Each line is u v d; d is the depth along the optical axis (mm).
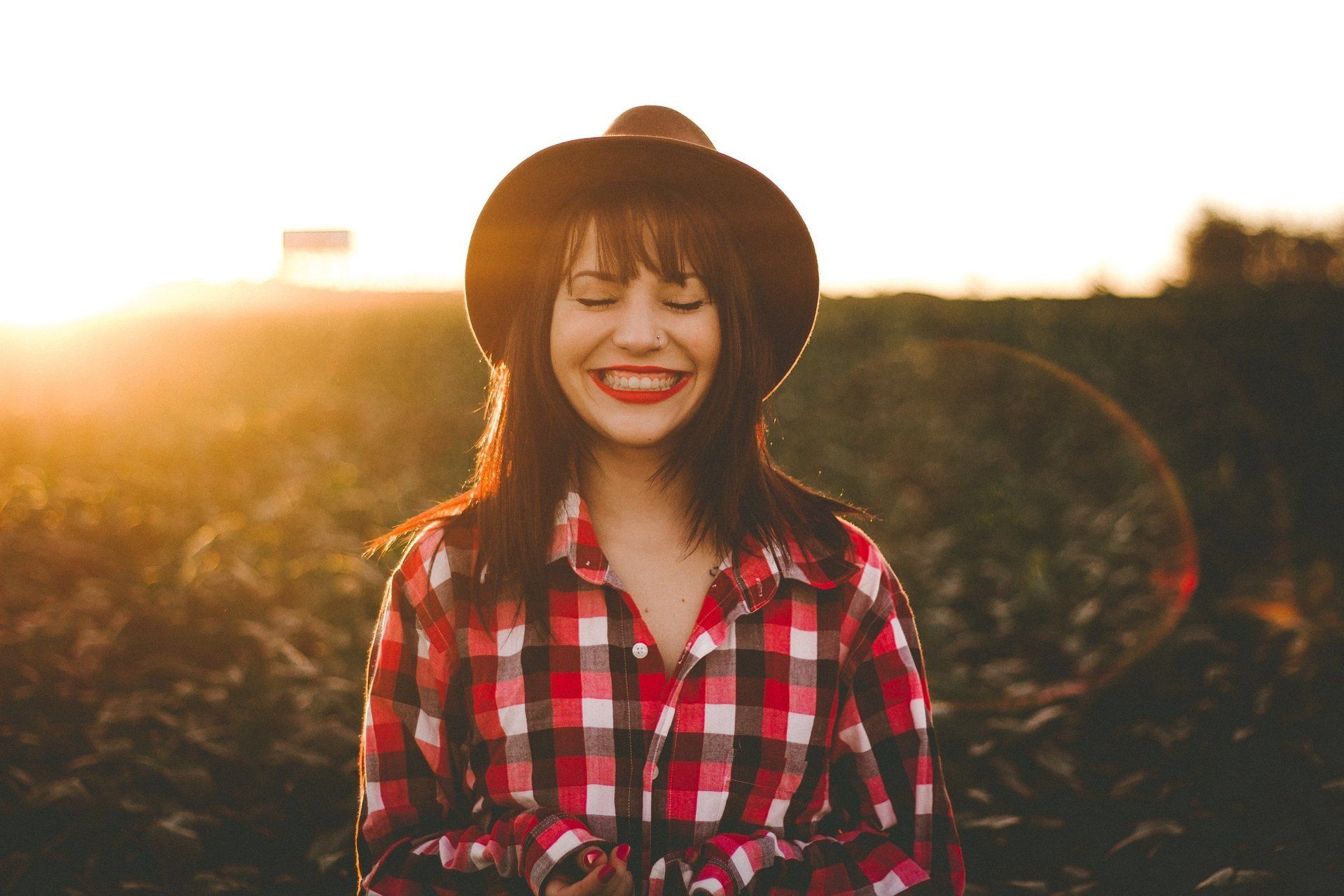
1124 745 3561
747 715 1425
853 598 1513
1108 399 10664
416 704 1478
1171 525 6414
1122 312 13125
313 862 2936
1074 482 8633
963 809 3191
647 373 1397
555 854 1319
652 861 1400
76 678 3799
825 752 1485
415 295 17656
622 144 1374
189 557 5031
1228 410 8766
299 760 3209
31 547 4918
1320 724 3273
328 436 9742
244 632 4129
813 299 1577
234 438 8461
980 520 7043
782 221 1492
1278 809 2900
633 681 1425
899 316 15656
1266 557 5949
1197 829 2877
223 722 3551
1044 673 4391
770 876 1393
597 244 1376
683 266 1384
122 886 2662
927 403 12164
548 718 1416
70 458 7359
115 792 3061
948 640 4828
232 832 3043
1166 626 4676
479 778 1480
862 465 8906
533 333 1436
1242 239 20906
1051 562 5574
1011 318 14320
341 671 4051
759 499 1501
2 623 4145
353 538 6000
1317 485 7328
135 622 4207
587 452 1499
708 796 1410
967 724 3635
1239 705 3676
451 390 12938
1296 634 4074
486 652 1447
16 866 2742
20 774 3064
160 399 10852
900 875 1437
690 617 1493
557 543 1458
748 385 1456
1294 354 8875
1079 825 3100
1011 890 2752
